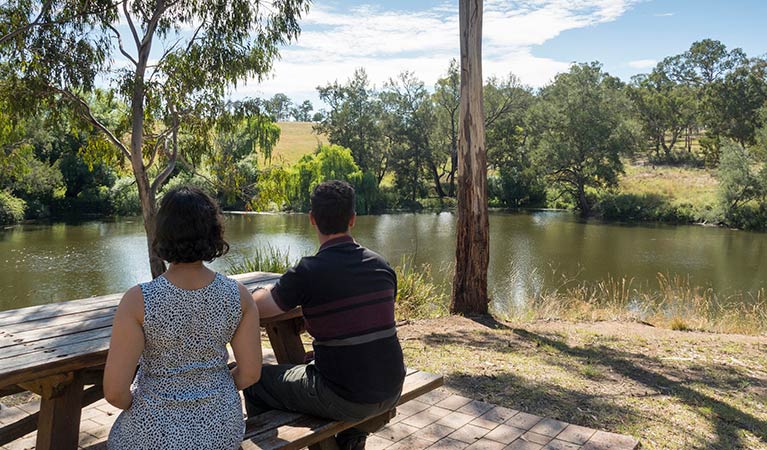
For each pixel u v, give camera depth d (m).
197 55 10.91
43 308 3.12
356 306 2.41
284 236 29.69
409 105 52.44
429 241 28.95
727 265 24.31
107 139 12.19
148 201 11.09
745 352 6.34
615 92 47.59
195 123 12.07
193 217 1.97
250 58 11.34
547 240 30.45
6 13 10.45
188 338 1.98
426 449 3.51
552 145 44.69
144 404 1.98
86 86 10.60
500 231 33.84
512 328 7.55
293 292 2.41
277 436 2.37
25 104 10.55
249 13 11.03
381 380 2.44
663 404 4.53
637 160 65.94
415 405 4.23
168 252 1.96
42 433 2.48
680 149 71.56
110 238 29.25
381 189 51.16
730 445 3.77
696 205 39.81
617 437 3.74
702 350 6.41
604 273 22.41
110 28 10.69
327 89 53.56
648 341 6.83
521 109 51.50
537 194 50.88
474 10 8.32
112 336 1.91
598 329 7.61
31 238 29.09
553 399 4.54
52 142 38.91
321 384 2.45
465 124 8.47
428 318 8.27
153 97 11.00
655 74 78.94
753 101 56.12
